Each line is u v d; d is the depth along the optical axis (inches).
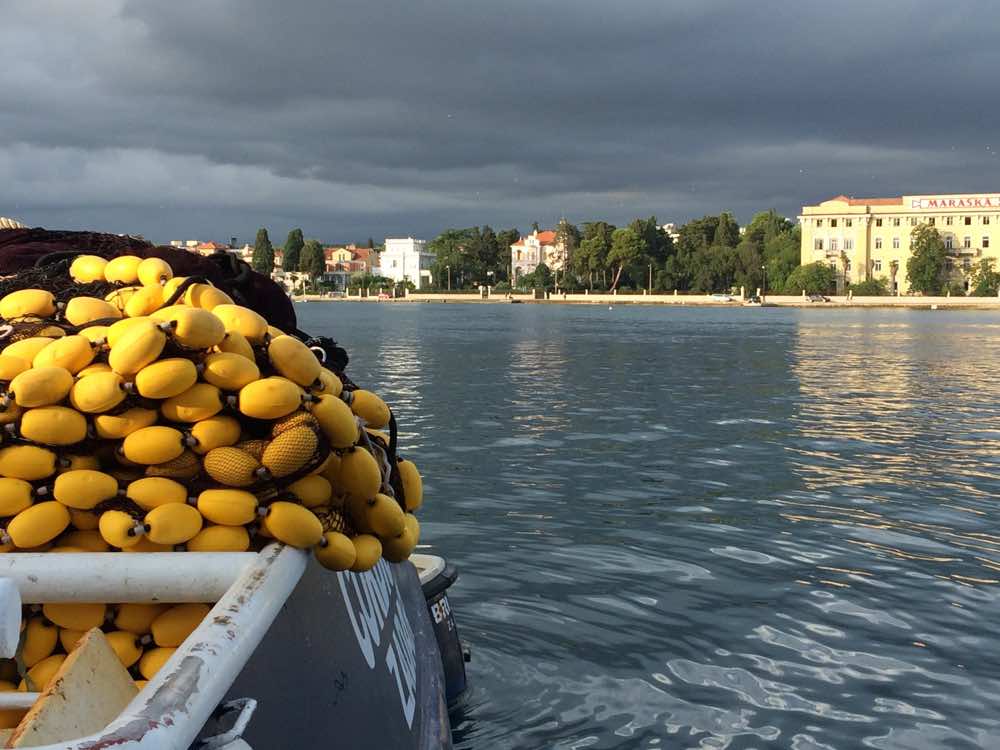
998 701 172.6
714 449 434.3
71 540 82.7
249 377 85.0
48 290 110.9
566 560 255.9
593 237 5974.4
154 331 81.6
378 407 110.7
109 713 61.1
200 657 60.3
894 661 190.2
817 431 493.4
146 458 81.4
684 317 2906.0
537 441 452.8
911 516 309.7
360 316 2785.4
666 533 284.5
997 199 5172.2
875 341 1508.4
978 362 1033.5
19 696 65.7
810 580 241.0
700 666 186.7
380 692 105.5
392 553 101.9
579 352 1161.4
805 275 5221.5
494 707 167.0
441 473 373.1
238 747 59.9
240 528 83.0
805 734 159.6
